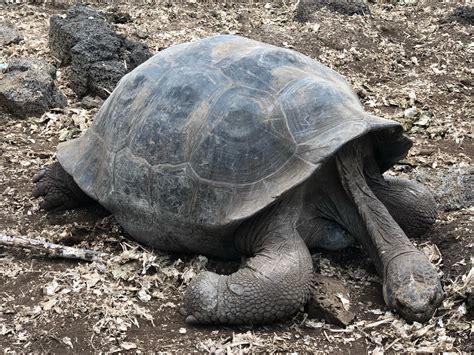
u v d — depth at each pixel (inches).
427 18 258.8
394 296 141.4
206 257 150.8
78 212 163.2
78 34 202.4
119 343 139.7
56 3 267.0
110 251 154.7
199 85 148.2
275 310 139.9
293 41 228.7
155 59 156.0
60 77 203.8
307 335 140.7
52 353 138.5
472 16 249.6
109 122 155.3
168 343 139.6
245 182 143.2
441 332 140.2
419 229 153.9
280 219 143.8
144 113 150.5
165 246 151.3
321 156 141.1
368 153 149.9
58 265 151.4
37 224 160.7
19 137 183.3
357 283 148.4
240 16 259.0
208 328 141.7
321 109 144.6
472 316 142.0
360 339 140.2
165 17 253.1
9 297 145.9
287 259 141.6
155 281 148.6
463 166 173.6
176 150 146.6
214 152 144.3
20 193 167.3
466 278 145.3
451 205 162.7
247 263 142.7
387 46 232.8
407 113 194.2
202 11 263.7
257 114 144.9
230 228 143.1
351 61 221.6
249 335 140.1
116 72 195.9
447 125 192.2
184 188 145.6
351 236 149.2
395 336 140.2
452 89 206.7
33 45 222.1
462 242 152.5
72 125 187.0
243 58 149.6
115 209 152.9
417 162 178.2
